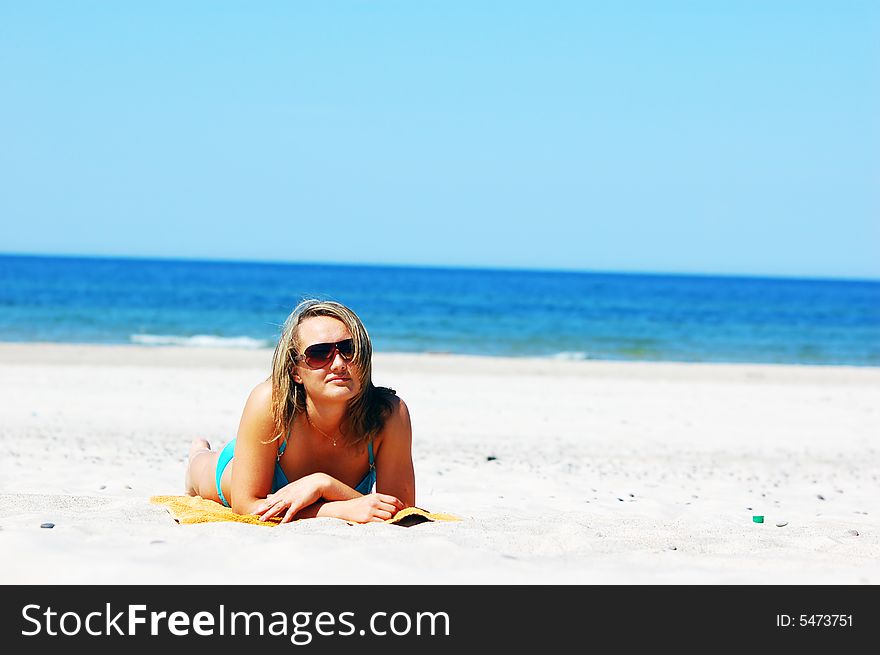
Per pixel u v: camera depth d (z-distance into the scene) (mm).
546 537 4227
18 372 16828
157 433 10625
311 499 4562
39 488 6559
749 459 10242
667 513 6406
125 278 84312
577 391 16672
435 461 9203
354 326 4578
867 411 15234
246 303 52031
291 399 4609
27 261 145625
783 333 40875
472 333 37219
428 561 3633
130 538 3869
